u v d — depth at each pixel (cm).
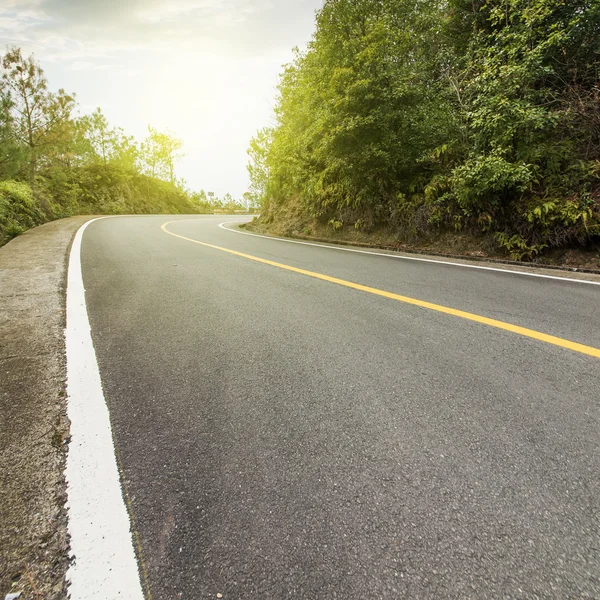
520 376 204
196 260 605
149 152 3500
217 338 265
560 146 602
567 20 614
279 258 642
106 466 139
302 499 124
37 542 108
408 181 835
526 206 607
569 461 139
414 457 143
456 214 714
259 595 94
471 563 101
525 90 621
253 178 2003
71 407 178
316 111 873
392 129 784
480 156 630
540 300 360
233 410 175
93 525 114
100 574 99
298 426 163
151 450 148
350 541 108
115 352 242
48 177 1923
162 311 328
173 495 126
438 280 459
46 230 1031
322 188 1056
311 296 379
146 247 760
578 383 196
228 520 116
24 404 180
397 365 220
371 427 161
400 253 737
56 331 277
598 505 119
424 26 867
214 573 100
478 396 185
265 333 274
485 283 440
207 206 4006
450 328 281
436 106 765
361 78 748
